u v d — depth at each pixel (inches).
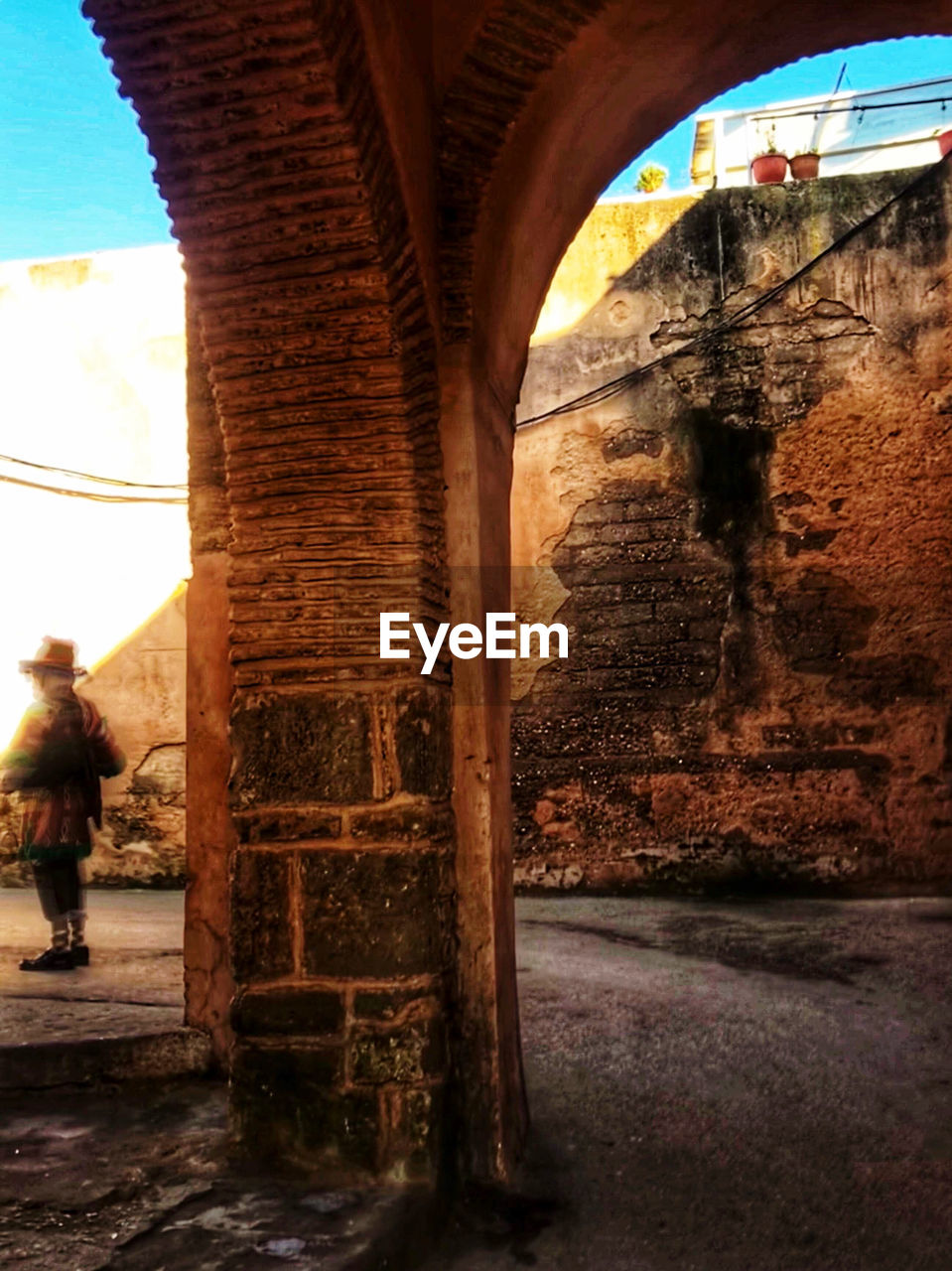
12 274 367.6
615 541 328.5
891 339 317.4
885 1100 152.6
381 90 109.3
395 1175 114.0
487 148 126.1
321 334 116.3
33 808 205.2
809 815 311.6
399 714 118.4
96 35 103.6
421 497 121.0
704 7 128.1
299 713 120.0
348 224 110.4
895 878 305.6
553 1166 130.0
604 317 333.7
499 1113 123.9
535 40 123.2
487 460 135.3
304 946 118.0
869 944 243.4
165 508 355.9
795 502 319.3
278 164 108.1
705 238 329.4
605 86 135.9
